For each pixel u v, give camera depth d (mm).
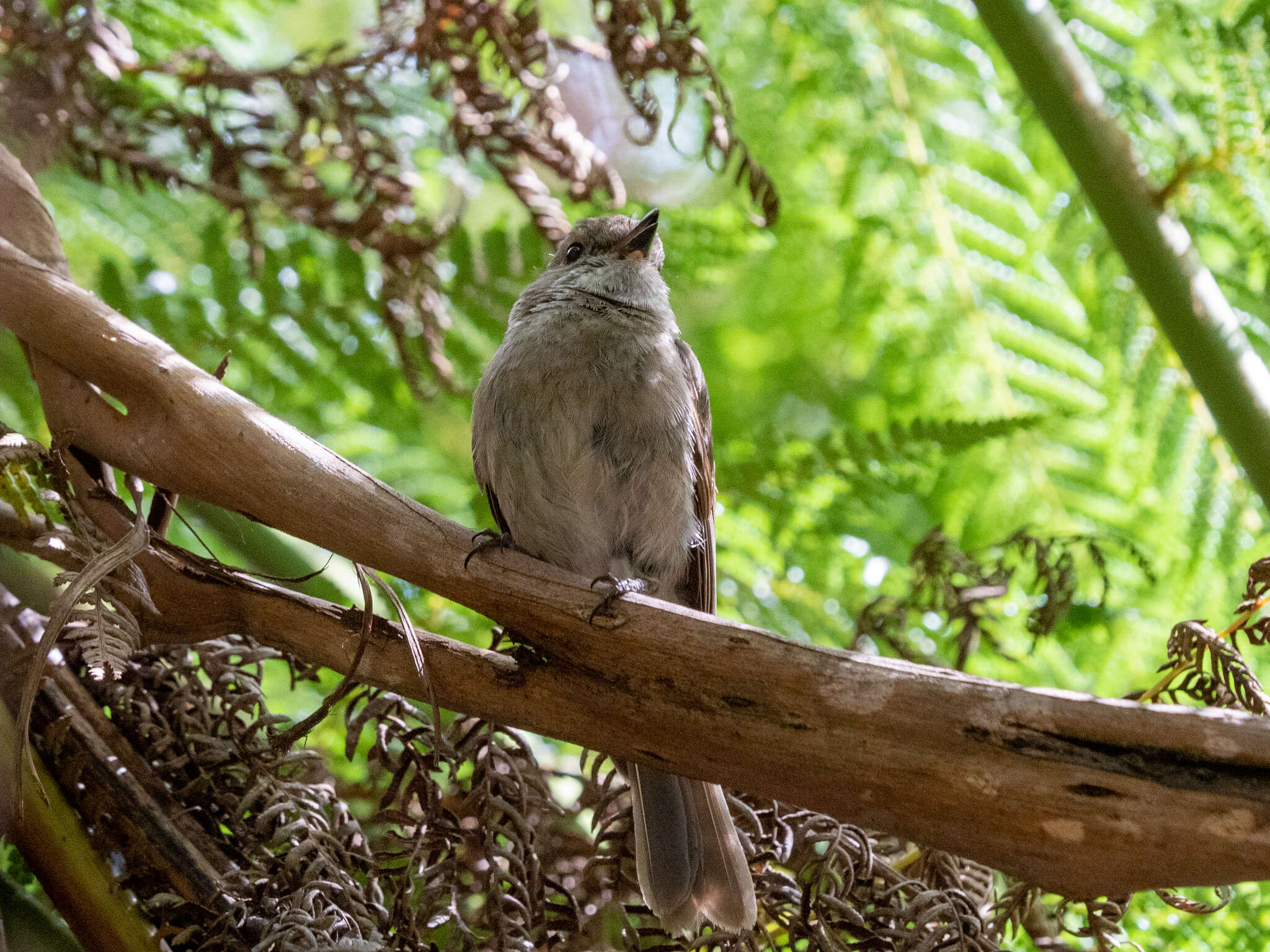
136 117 7758
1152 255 7488
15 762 4621
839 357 9711
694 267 9211
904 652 6727
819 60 9172
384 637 4793
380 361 8203
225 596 4855
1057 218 8930
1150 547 8367
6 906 5027
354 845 5223
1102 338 8586
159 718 5289
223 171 7727
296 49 10023
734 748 4258
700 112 9289
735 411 10047
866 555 8602
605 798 5777
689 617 4391
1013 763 3920
